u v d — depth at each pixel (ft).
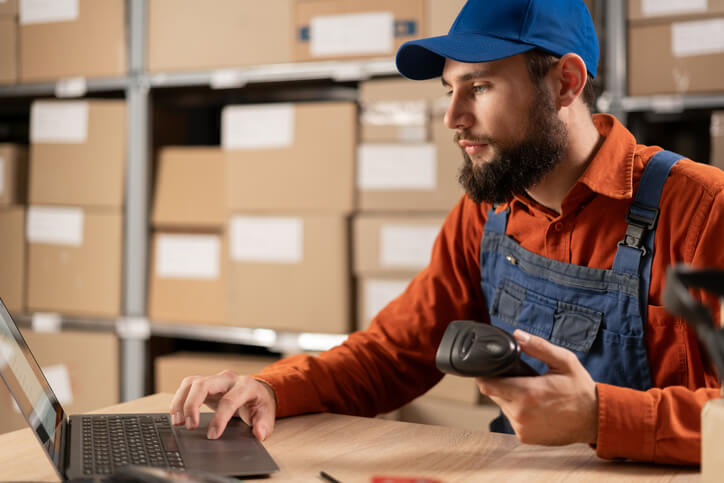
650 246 3.19
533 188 3.49
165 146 7.62
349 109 6.33
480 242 3.93
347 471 2.48
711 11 5.63
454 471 2.48
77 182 7.33
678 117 6.56
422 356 3.84
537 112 3.22
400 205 6.27
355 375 3.61
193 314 7.06
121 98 8.05
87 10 7.31
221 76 6.88
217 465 2.46
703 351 3.11
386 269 6.30
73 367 7.36
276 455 2.67
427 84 6.15
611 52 5.91
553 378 2.49
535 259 3.54
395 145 6.28
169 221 7.13
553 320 3.45
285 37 6.64
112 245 7.25
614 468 2.51
